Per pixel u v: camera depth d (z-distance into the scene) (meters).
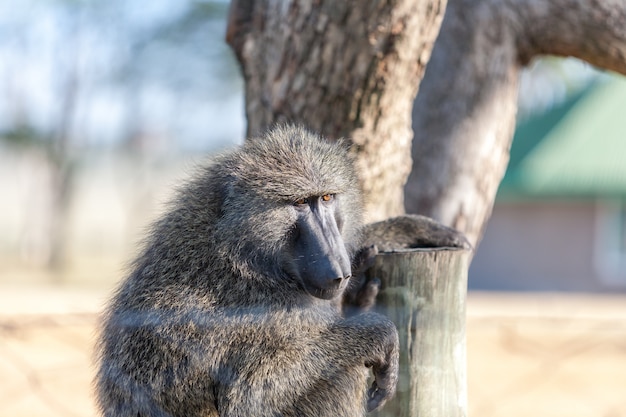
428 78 8.10
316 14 5.88
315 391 5.52
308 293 5.72
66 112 44.34
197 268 5.64
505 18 7.90
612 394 15.30
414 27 5.82
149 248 5.92
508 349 17.86
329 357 5.53
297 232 5.72
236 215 5.69
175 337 5.50
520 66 8.23
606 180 31.06
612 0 7.55
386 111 6.18
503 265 34.06
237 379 5.41
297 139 5.85
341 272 5.46
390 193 6.56
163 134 45.50
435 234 6.11
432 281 5.34
